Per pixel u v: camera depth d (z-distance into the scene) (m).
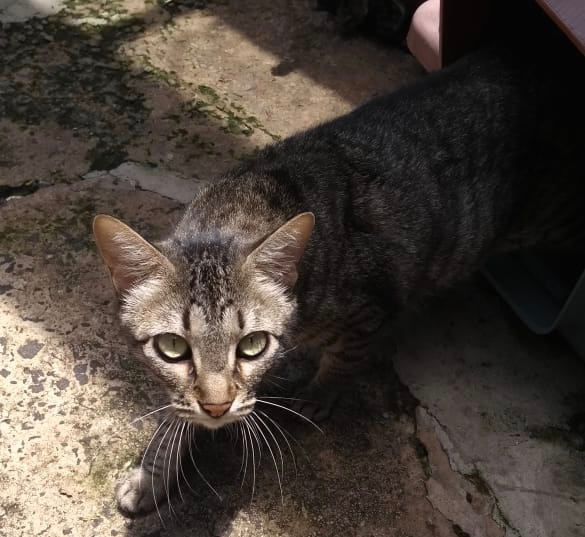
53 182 0.57
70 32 0.70
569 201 0.52
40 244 0.53
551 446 0.47
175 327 0.35
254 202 0.41
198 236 0.38
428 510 0.43
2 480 0.42
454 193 0.46
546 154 0.49
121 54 0.69
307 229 0.35
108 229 0.33
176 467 0.42
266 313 0.36
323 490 0.43
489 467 0.45
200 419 0.36
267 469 0.44
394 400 0.48
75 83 0.65
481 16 0.51
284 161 0.44
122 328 0.37
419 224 0.45
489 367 0.51
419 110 0.47
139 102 0.65
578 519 0.44
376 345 0.49
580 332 0.47
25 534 0.40
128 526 0.41
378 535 0.42
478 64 0.49
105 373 0.46
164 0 0.75
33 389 0.45
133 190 0.57
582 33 0.34
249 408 0.37
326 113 0.67
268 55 0.71
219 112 0.65
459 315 0.54
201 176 0.59
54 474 0.42
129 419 0.45
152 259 0.35
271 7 0.76
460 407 0.48
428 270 0.48
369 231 0.43
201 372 0.35
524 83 0.49
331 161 0.44
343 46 0.73
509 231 0.52
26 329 0.48
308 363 0.50
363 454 0.45
